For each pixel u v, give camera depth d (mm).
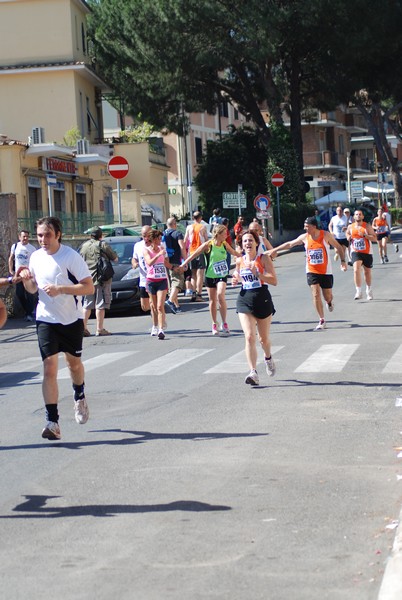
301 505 7375
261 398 11930
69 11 53500
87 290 9859
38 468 8883
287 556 6230
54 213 37312
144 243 20047
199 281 27734
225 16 49562
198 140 84000
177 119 57156
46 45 53688
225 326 18953
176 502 7570
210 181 64625
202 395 12320
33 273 9969
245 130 65250
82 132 55281
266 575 5887
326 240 18797
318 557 6191
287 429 10086
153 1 50594
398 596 5309
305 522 6949
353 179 112375
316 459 8781
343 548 6359
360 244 24109
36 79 53719
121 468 8742
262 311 12945
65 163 46594
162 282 18938
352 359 14789
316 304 18719
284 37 51906
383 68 56469
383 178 84000
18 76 53844
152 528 6930
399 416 10555
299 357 15234
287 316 21406
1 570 6172
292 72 56781
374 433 9766
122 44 53469
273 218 57906
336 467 8484
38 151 41719
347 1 49875
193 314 23875
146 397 12359
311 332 18438
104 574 6012
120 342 18750
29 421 11211
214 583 5777
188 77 53406
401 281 29266
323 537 6598
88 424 10844
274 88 56312
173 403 11867
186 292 30328
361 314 21094
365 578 5781
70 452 9477
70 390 13281
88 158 47969
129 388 13109
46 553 6477
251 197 63906
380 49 52938
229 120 90688
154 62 51844
